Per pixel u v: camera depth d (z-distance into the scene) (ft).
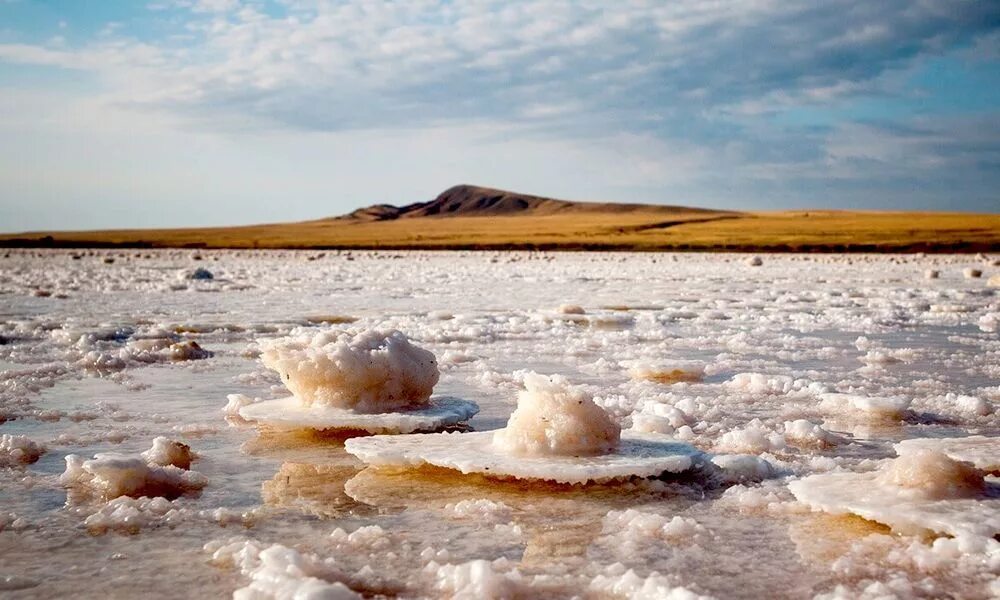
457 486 16.34
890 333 43.50
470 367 32.07
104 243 320.09
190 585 11.72
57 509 15.03
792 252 221.05
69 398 25.76
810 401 25.43
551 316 50.65
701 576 12.00
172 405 24.70
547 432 17.21
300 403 22.40
